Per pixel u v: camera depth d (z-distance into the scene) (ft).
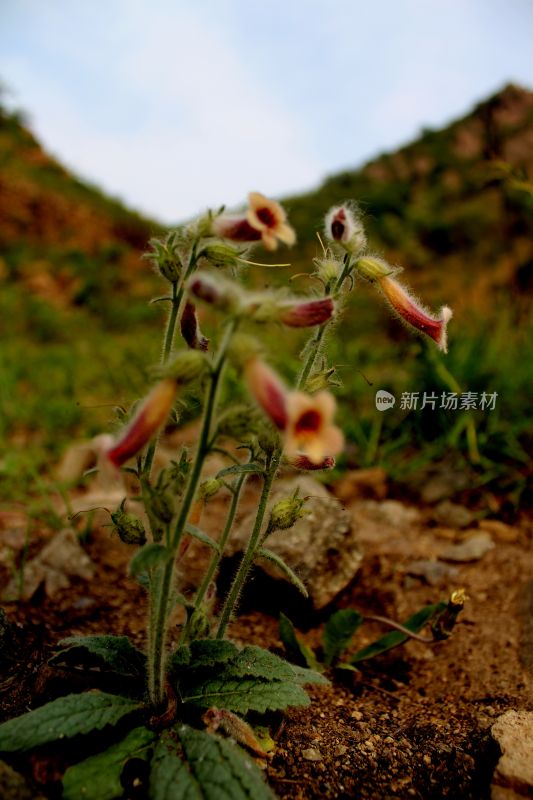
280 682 0.93
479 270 4.35
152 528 0.88
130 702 0.87
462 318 2.86
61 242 8.79
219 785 0.75
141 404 0.78
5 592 1.41
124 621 1.38
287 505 0.97
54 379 3.48
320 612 1.43
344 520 1.54
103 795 0.76
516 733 0.93
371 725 1.06
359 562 1.51
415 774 0.93
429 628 1.42
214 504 1.99
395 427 2.37
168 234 0.91
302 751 0.95
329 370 0.97
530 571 1.57
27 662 1.08
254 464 0.95
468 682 1.23
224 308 0.76
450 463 2.17
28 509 1.94
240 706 0.89
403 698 1.21
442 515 1.93
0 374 3.12
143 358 3.44
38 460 2.39
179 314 0.91
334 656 1.29
